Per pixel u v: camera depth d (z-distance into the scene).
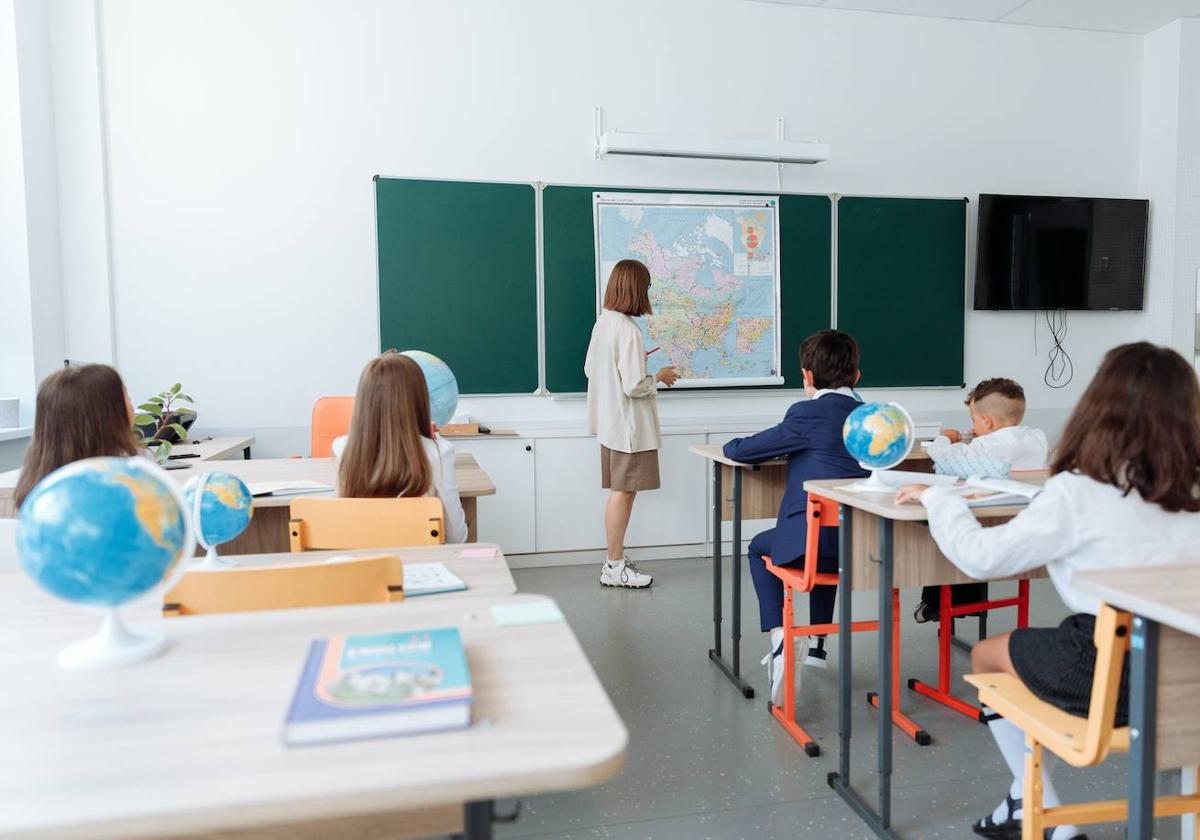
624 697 2.77
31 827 0.64
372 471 1.98
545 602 1.20
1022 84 5.13
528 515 4.44
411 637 0.97
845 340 2.65
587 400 4.40
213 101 4.16
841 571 2.10
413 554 1.70
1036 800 1.47
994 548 1.54
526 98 4.49
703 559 4.66
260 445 4.30
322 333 4.34
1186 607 1.10
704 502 4.68
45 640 1.09
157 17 4.08
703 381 4.74
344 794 0.69
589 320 4.60
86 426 1.81
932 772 2.23
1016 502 1.83
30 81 3.79
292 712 0.77
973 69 5.05
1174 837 1.89
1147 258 5.25
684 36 4.66
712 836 1.93
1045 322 5.23
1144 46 5.27
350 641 0.96
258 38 4.20
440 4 4.38
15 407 3.69
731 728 2.52
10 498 2.51
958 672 2.97
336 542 1.83
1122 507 1.45
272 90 4.22
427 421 2.11
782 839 1.92
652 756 2.34
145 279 4.14
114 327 4.12
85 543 0.89
